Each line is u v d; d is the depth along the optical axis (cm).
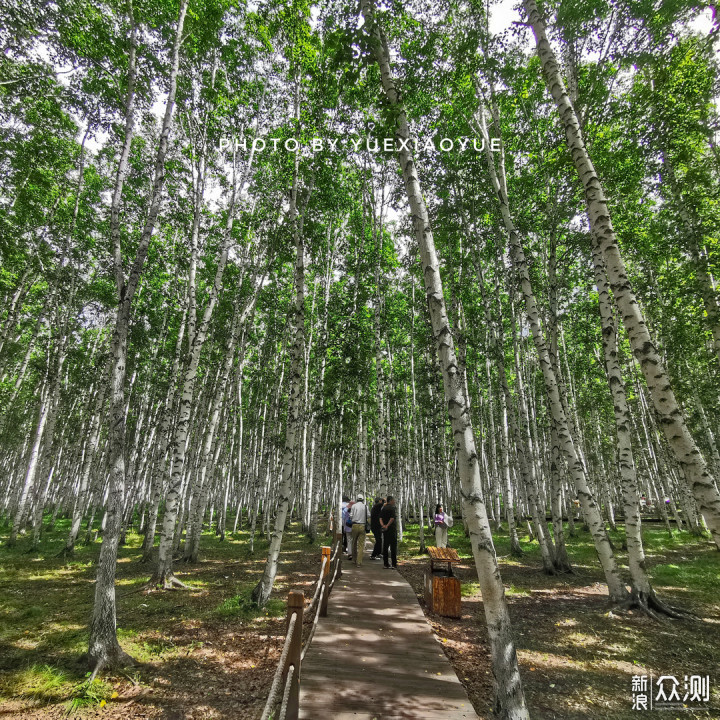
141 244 717
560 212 1273
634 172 1064
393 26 804
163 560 1005
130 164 1352
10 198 1405
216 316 1848
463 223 1420
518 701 380
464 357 1454
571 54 962
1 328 1706
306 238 1228
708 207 1185
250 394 2692
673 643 651
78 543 1739
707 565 1198
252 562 1329
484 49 1085
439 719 377
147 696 487
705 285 1139
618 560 1359
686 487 1848
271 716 418
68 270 1727
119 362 652
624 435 869
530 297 1035
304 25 1038
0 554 1437
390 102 602
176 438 1080
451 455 2500
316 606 645
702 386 1581
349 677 458
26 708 460
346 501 1334
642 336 501
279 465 2778
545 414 2548
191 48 1052
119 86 947
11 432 2441
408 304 2206
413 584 998
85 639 644
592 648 632
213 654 604
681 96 941
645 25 860
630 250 1378
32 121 1295
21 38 946
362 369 1842
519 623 751
